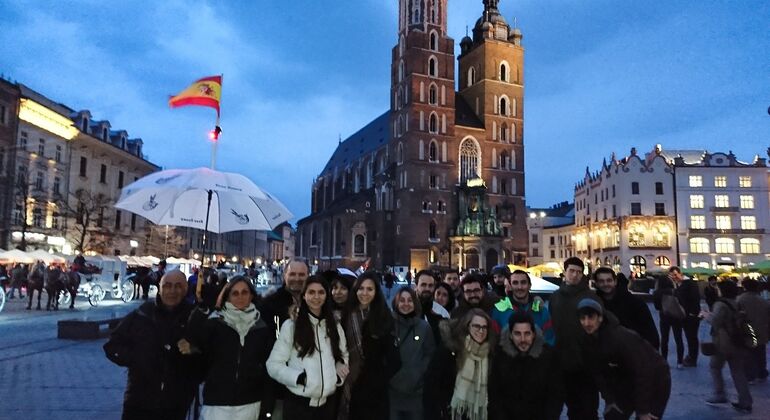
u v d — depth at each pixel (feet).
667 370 21.20
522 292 27.89
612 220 287.48
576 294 26.30
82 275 106.01
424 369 22.72
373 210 307.17
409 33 290.35
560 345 25.12
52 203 178.60
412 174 280.10
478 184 278.05
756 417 32.63
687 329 48.91
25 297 118.83
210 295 30.81
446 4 299.58
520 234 297.53
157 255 237.86
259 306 22.52
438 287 32.04
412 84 285.64
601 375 21.83
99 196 181.16
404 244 274.98
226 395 19.07
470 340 21.48
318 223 365.40
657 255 273.13
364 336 21.15
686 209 274.77
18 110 164.66
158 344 20.30
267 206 32.12
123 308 93.76
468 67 323.57
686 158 301.43
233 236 396.16
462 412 21.24
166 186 26.94
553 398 20.24
